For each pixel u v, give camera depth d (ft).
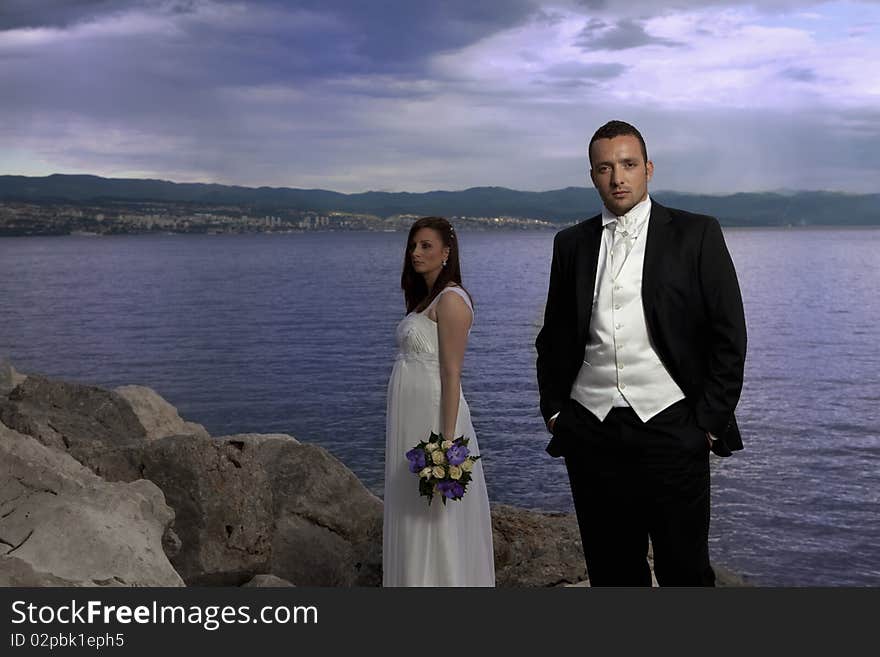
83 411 19.48
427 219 12.66
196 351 178.81
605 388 10.18
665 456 9.84
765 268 520.83
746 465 82.79
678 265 9.95
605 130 10.28
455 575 12.59
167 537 13.58
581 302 10.39
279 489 18.70
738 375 9.72
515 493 70.59
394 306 296.92
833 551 57.16
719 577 21.83
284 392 128.26
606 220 10.41
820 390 130.11
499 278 446.19
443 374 12.46
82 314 266.57
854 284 386.11
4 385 26.66
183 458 15.38
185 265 647.15
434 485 11.95
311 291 375.45
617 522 10.44
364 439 94.48
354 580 16.71
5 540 11.20
